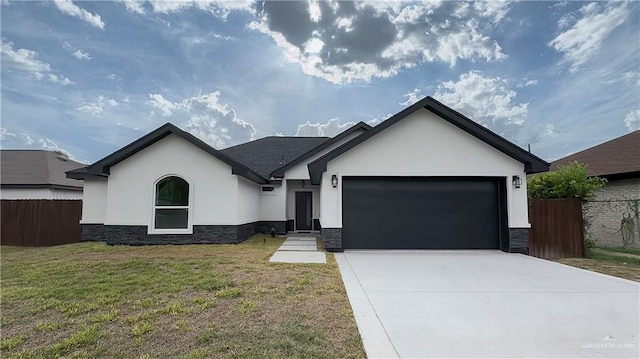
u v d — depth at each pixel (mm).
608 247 13500
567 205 11516
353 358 3814
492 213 11789
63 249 11594
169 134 12820
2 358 3832
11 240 13891
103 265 8586
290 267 8453
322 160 11320
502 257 10320
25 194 18906
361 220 11711
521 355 3900
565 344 4180
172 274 7609
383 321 4891
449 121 11555
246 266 8508
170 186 12914
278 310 5293
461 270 8344
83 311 5266
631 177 13492
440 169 11477
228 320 4875
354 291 6414
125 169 12727
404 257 10211
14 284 6812
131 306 5477
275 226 17859
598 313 5262
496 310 5395
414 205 11758
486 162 11477
